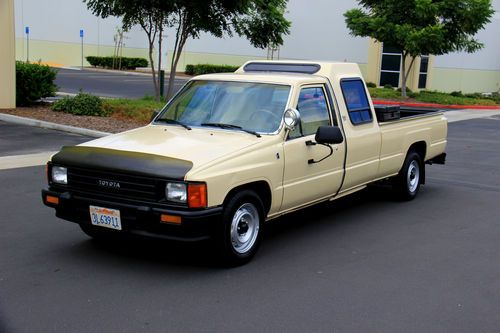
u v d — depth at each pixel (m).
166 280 5.60
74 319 4.73
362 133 7.75
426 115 9.55
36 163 10.74
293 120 6.31
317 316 4.93
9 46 16.34
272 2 19.30
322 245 6.87
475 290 5.62
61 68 41.03
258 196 6.16
